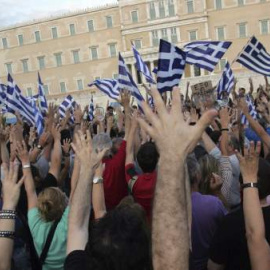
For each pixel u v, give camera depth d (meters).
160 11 57.34
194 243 3.41
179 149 1.61
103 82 12.42
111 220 1.83
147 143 4.07
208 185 3.91
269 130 6.77
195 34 56.34
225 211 3.85
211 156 4.01
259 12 54.19
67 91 63.56
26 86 65.75
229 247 2.84
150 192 3.79
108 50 60.88
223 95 11.59
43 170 5.46
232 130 6.81
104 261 1.73
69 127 9.92
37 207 3.36
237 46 55.28
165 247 1.56
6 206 2.45
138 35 58.69
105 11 60.41
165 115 1.65
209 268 2.96
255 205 2.32
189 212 2.32
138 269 1.74
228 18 55.38
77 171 3.09
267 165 2.79
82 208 2.30
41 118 8.27
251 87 11.41
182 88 53.12
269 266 2.27
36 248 3.26
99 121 9.69
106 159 4.70
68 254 2.14
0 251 2.36
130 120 4.84
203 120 1.62
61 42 63.22
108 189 4.56
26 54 65.31
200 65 7.41
